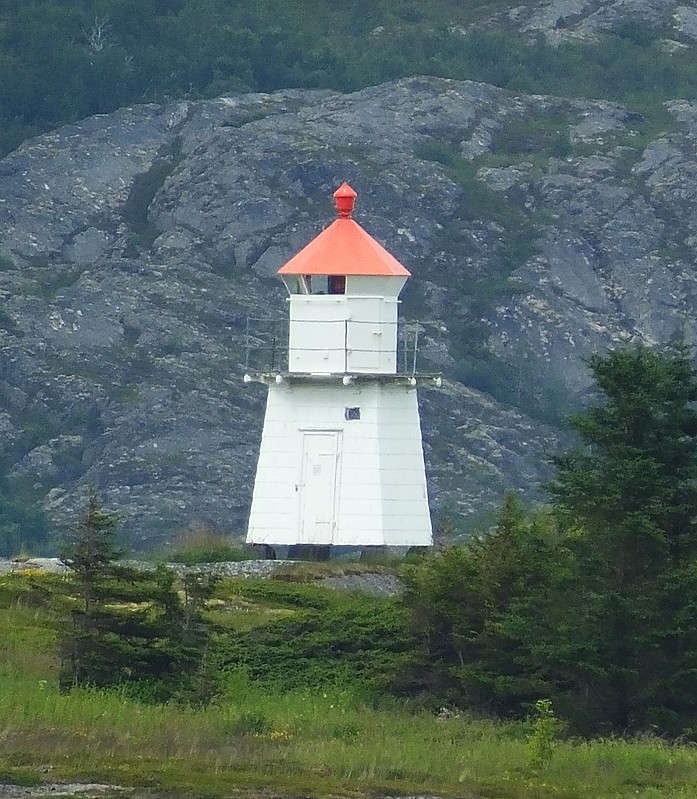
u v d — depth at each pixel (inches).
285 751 4200.3
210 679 5157.5
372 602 6432.1
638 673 5073.8
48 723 4328.3
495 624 5251.0
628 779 4143.7
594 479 5231.3
